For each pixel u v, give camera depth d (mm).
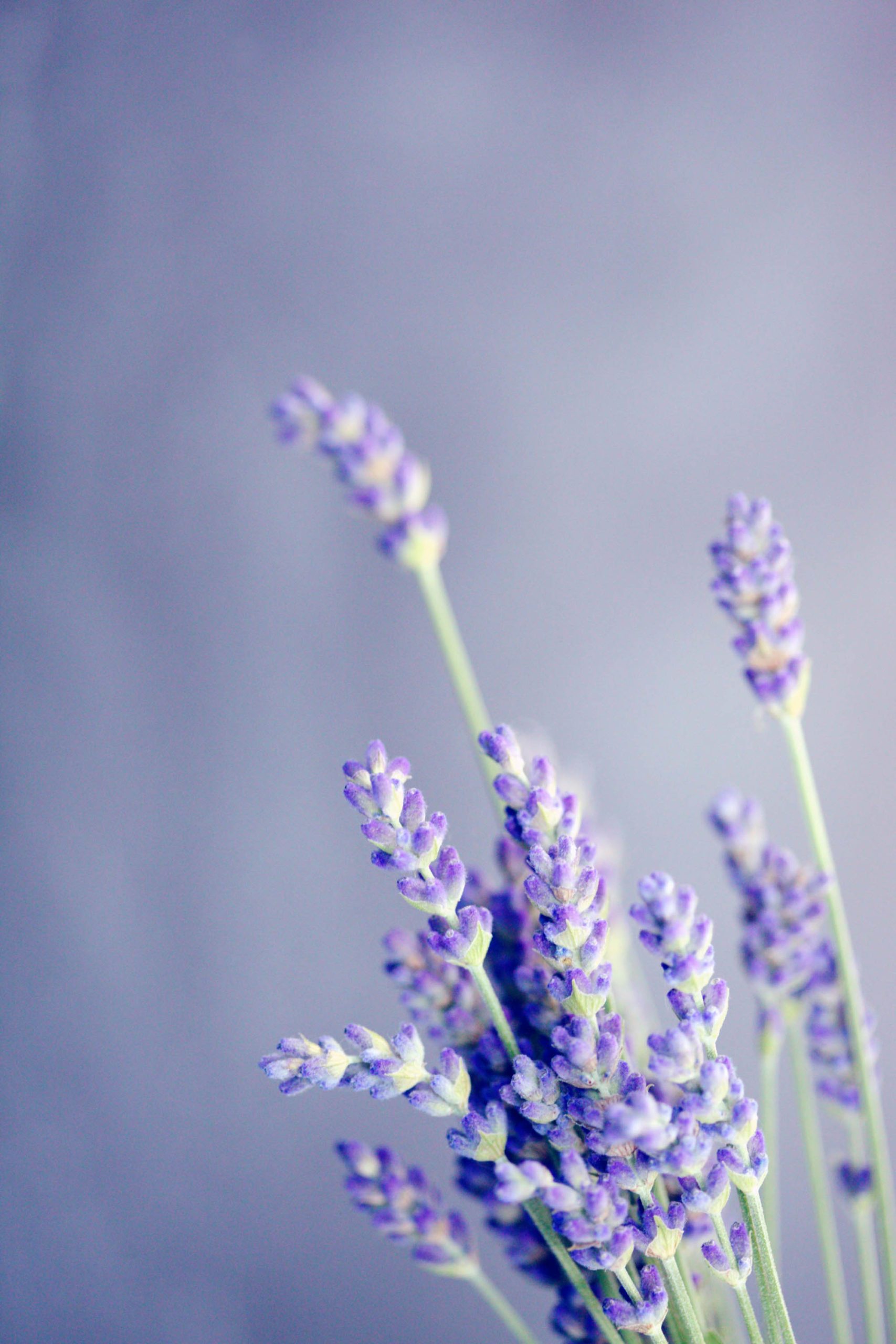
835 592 1285
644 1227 596
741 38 1292
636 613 1323
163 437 1378
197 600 1379
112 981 1352
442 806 1335
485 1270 1215
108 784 1371
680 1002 593
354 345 1366
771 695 646
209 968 1352
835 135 1286
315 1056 600
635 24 1308
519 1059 598
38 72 1364
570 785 696
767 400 1301
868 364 1281
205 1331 1294
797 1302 1142
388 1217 650
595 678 1325
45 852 1359
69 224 1370
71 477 1381
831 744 1283
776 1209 692
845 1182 675
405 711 1351
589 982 596
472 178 1346
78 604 1381
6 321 1375
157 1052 1345
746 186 1301
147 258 1375
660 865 1288
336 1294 1272
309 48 1353
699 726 1300
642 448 1326
